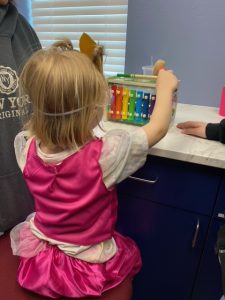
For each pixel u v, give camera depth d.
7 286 0.70
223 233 0.71
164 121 0.72
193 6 1.15
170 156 0.79
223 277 0.65
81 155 0.66
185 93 1.31
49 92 0.62
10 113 0.88
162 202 0.90
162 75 0.81
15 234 0.82
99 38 1.48
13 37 0.90
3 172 0.90
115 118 1.00
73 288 0.66
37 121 0.68
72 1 1.47
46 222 0.73
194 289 0.99
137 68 1.35
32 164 0.71
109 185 0.68
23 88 0.71
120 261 0.77
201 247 0.90
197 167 0.81
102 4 1.40
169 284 1.02
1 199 0.91
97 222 0.72
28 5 1.60
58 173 0.67
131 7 1.25
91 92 0.64
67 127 0.65
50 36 1.63
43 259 0.71
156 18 1.23
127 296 0.71
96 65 0.75
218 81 1.23
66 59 0.63
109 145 0.67
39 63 0.63
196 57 1.23
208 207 0.84
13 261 0.78
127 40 1.32
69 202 0.68
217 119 1.10
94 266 0.71
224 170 0.78
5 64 0.85
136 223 0.97
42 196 0.71
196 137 0.89
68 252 0.71
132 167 0.70
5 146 0.88
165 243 0.96
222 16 1.13
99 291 0.67
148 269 1.03
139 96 0.93
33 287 0.67
